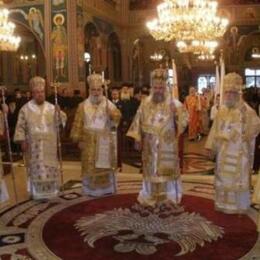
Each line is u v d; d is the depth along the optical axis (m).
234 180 5.89
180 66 23.70
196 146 13.38
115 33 22.78
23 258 4.66
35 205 6.56
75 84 16.52
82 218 5.93
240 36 23.19
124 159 10.54
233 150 5.88
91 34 19.42
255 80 24.23
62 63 16.64
